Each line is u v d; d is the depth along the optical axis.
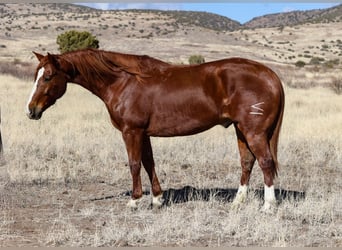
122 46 84.62
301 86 32.66
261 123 7.33
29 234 6.56
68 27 114.00
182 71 7.67
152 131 7.73
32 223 7.05
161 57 64.69
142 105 7.60
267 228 6.57
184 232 6.57
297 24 155.62
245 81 7.34
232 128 16.78
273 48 112.31
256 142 7.37
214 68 7.50
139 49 79.69
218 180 9.98
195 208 7.74
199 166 11.25
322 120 16.73
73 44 42.94
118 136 14.63
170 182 9.85
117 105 7.69
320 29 144.38
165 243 6.27
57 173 10.12
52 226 6.83
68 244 6.18
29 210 7.74
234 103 7.39
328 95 26.55
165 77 7.65
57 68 7.66
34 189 9.01
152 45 86.25
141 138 7.72
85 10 160.62
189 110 7.55
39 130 15.09
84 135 14.62
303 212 7.34
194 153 12.37
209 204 7.95
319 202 7.75
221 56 73.75
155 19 131.25
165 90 7.58
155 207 7.87
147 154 7.94
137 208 7.79
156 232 6.53
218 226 6.88
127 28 117.50
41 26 115.50
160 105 7.59
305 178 10.23
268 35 139.38
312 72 48.09
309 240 6.34
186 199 8.46
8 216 7.36
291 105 21.39
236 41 108.44
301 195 8.66
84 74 7.79
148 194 8.84
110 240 6.29
